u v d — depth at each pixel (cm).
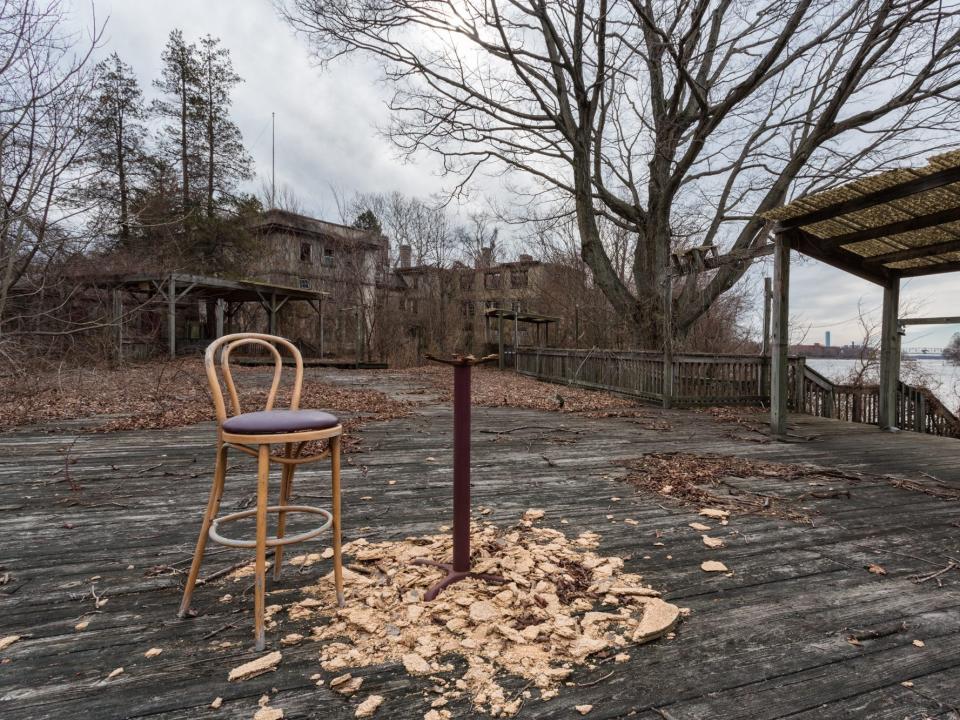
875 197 422
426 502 296
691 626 160
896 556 220
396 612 163
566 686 129
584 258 1218
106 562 208
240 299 1908
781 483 348
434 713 119
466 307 2314
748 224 1125
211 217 2166
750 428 609
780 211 499
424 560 199
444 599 171
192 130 2288
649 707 123
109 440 482
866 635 155
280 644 147
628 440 519
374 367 1830
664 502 299
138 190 1905
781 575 199
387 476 357
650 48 1151
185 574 196
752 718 119
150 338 1399
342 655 140
